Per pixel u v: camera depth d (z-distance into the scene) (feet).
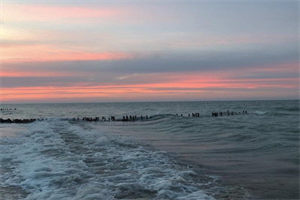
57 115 199.31
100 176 28.89
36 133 70.49
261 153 42.29
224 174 30.53
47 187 25.73
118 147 48.16
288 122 90.27
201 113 191.31
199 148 47.52
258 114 153.79
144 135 68.44
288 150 43.50
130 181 27.07
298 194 23.99
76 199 22.11
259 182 27.63
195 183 27.17
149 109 292.20
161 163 35.63
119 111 258.98
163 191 24.12
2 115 206.49
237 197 23.29
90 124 114.32
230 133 65.62
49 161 35.94
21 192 24.67
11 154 41.57
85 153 41.96
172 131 77.82
